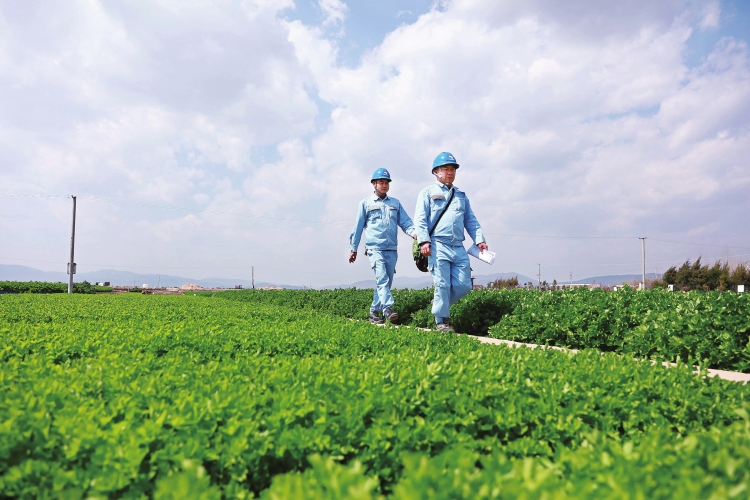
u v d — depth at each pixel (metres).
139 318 7.61
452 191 8.19
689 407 2.88
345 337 5.31
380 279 9.33
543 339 7.38
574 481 1.70
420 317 9.79
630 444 1.91
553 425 2.57
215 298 20.55
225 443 2.11
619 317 6.71
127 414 2.32
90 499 1.58
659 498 1.49
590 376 3.25
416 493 1.33
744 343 5.37
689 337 5.64
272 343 4.90
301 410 2.38
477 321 8.86
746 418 2.37
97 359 3.78
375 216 9.47
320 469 1.57
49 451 2.11
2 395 2.61
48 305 10.65
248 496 1.93
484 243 8.33
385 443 2.21
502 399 2.81
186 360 3.96
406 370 3.14
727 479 1.65
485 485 1.44
